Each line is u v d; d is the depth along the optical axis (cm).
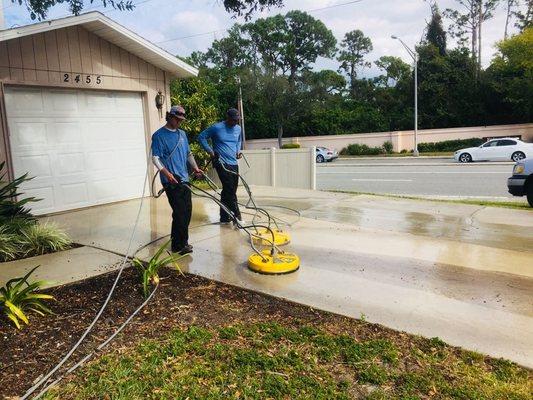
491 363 287
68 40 762
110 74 833
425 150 3325
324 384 266
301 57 5081
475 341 314
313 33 4947
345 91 4903
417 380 268
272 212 781
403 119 4025
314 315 357
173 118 496
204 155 1337
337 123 4206
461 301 381
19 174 723
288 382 267
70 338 322
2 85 686
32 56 716
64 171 788
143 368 280
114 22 773
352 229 643
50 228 577
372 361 289
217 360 291
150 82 912
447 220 705
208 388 262
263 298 392
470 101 3709
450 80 3847
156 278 423
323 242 570
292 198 940
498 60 3459
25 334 328
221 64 5166
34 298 361
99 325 341
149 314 360
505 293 398
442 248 541
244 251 530
